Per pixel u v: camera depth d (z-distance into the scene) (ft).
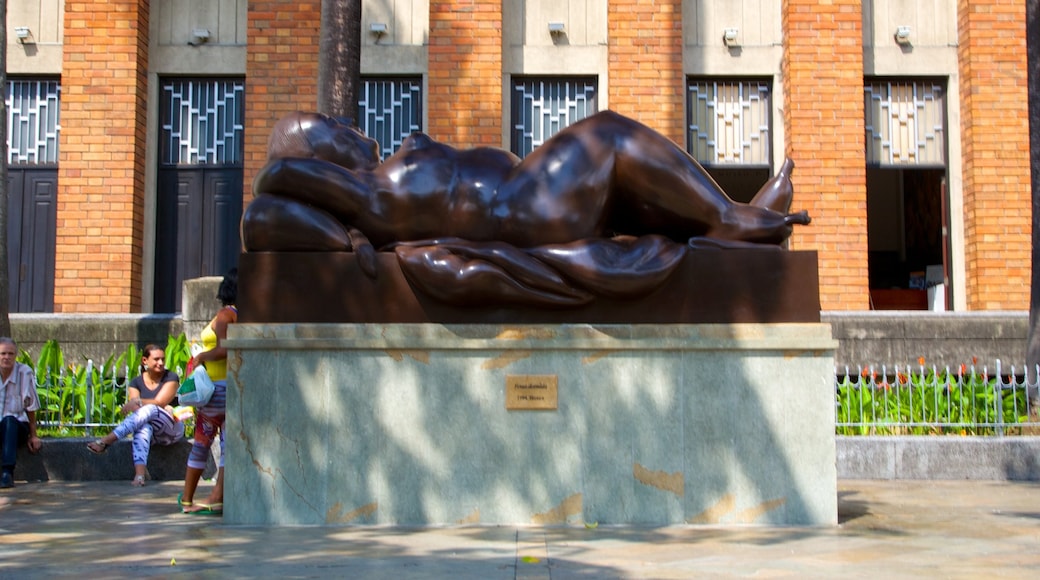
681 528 18.85
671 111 42.86
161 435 27.61
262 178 20.16
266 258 19.77
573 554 16.01
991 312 39.14
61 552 16.25
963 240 43.57
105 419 29.35
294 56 43.11
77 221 42.34
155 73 44.29
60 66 44.04
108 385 30.37
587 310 19.69
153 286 43.98
